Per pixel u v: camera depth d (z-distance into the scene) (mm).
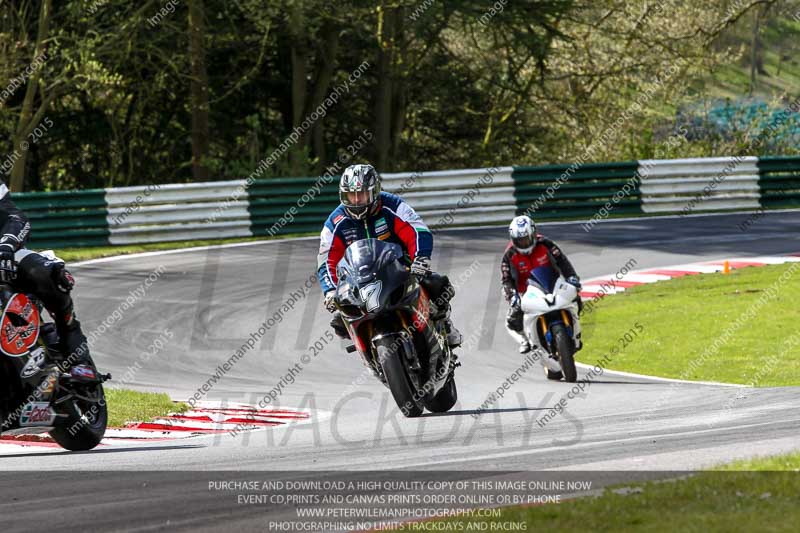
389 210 30078
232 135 114375
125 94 103688
